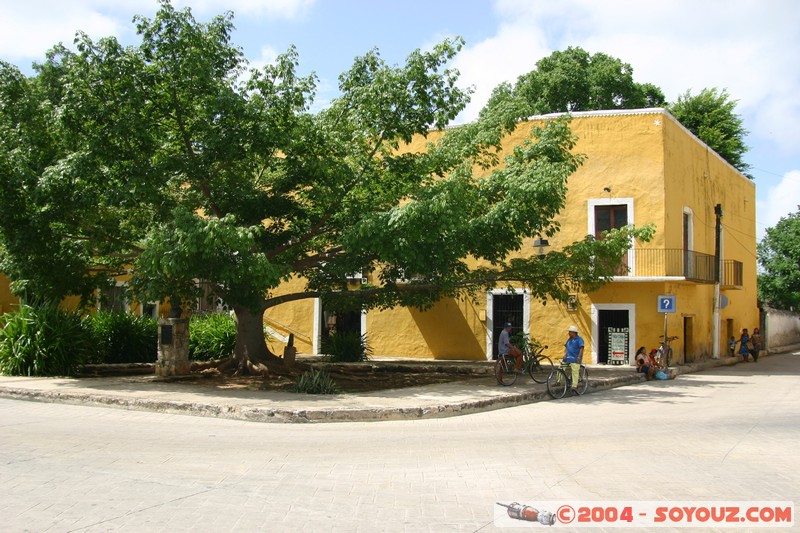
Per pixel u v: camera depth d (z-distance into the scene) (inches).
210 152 581.0
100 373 704.4
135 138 565.6
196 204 645.3
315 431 415.2
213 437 383.9
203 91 575.8
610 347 920.9
